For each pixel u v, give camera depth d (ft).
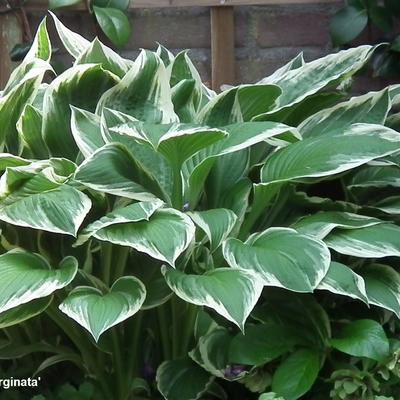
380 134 5.09
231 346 4.86
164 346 5.26
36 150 5.32
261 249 4.64
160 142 4.36
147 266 5.08
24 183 4.70
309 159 4.86
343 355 5.03
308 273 4.45
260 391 4.95
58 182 4.67
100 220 4.57
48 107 5.20
